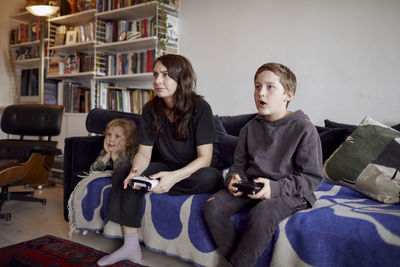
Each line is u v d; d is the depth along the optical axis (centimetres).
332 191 149
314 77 233
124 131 184
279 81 126
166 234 137
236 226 120
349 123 219
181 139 154
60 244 165
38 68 413
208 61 288
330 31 225
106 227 152
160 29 296
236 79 272
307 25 234
